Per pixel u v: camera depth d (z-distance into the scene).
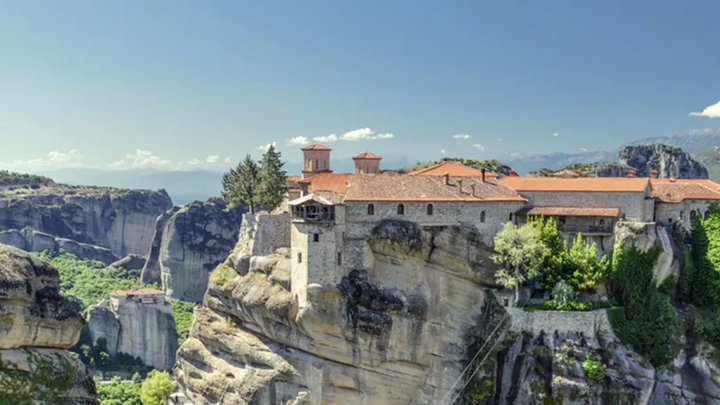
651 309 78.19
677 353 76.94
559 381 72.25
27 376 53.62
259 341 83.31
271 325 80.75
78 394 57.84
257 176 94.06
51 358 56.53
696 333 78.62
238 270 88.19
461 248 80.75
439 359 79.44
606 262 79.31
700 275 81.69
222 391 85.56
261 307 80.00
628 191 84.50
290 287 79.25
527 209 85.50
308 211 75.69
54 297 56.81
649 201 84.81
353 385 77.94
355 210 78.25
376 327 76.12
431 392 79.06
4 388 52.03
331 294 75.38
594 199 85.38
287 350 80.56
